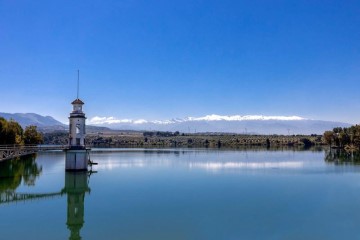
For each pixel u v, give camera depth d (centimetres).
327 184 8931
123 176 10338
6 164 13275
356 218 5566
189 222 5259
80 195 7219
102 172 11306
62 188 8044
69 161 10981
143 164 14450
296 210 6062
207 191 7812
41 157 18012
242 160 16788
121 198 6956
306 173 11350
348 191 7894
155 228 4938
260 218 5519
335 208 6225
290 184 8931
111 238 4519
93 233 4709
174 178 9988
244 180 9644
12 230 4803
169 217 5503
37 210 5953
